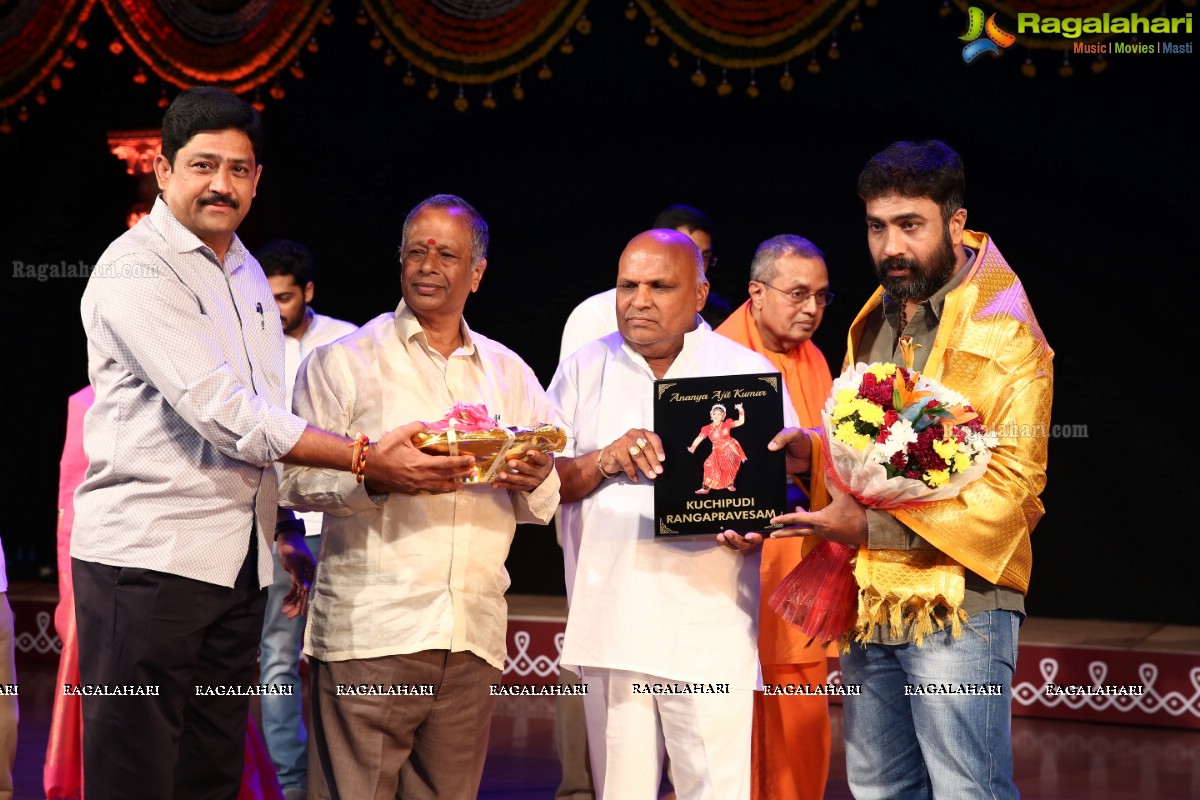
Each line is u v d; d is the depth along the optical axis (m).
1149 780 5.15
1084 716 6.31
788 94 8.33
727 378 3.10
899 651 3.03
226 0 7.95
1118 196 7.72
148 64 8.56
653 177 8.61
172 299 2.90
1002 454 2.93
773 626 3.84
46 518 9.15
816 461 3.18
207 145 2.95
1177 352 7.64
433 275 3.06
